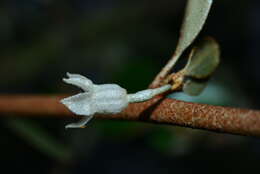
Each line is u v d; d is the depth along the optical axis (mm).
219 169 336
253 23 378
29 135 252
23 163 309
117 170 370
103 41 332
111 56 327
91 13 348
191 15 156
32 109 192
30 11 344
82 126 146
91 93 146
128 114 155
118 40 332
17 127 250
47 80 320
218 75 310
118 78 248
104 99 145
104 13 345
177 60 157
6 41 330
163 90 148
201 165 342
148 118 152
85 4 369
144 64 251
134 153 371
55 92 311
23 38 335
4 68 318
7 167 306
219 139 279
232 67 332
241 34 374
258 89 363
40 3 344
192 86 160
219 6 367
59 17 342
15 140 296
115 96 145
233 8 369
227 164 333
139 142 364
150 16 344
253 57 374
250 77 369
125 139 245
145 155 370
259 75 369
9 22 336
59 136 282
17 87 319
